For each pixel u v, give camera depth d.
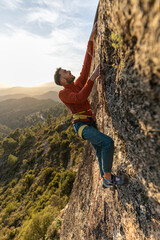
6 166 60.25
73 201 6.62
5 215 30.47
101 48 2.04
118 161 2.38
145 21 0.90
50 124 84.94
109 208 3.06
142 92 1.19
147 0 0.82
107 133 2.80
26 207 30.34
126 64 1.35
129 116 1.58
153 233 1.75
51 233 9.10
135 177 1.93
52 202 23.28
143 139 1.42
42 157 49.69
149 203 1.78
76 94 2.02
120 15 1.18
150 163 1.49
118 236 2.58
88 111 2.26
